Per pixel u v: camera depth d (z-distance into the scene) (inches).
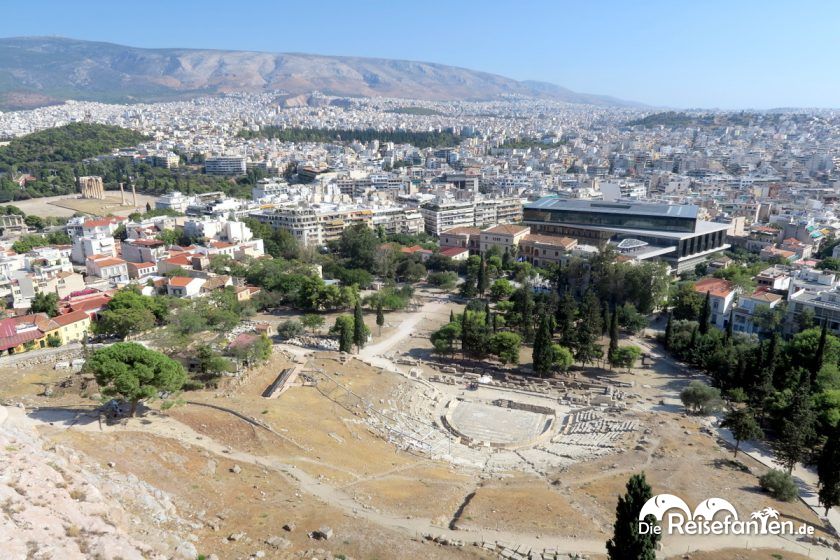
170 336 6166.3
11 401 4611.2
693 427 5344.5
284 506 3346.5
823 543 3420.3
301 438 4466.0
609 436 5201.8
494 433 5521.7
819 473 3951.8
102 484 2925.7
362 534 3058.6
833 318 6948.8
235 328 7578.7
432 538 3171.8
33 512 2321.6
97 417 4220.0
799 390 4977.9
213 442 4087.1
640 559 2527.1
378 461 4458.7
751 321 7573.8
